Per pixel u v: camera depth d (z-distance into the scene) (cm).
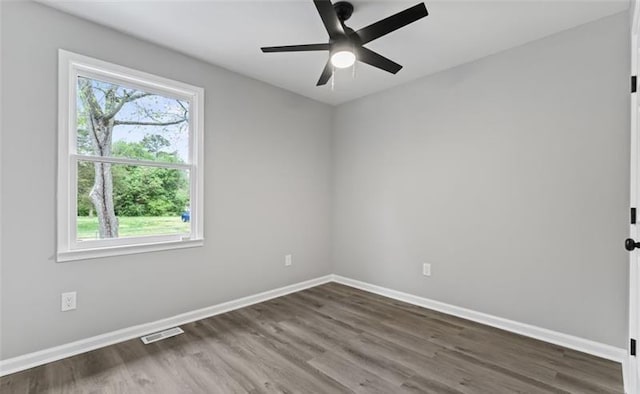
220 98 311
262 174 349
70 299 226
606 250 226
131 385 192
